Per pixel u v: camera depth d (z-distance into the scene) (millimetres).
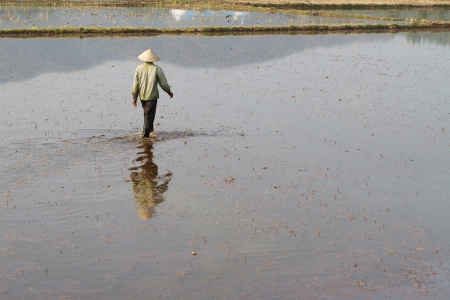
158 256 7246
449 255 7543
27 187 9281
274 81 19453
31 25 31219
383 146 12375
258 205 8922
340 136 13039
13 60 21453
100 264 7008
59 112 14312
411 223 8500
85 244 7492
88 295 6348
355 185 9953
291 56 25328
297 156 11438
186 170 10383
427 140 12977
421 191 9789
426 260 7398
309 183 9953
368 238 7961
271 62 23500
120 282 6633
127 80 18734
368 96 17578
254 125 13742
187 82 18719
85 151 11234
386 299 6449
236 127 13500
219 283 6680
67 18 34688
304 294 6500
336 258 7367
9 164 10281
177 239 7711
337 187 9820
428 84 19844
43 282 6574
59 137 12109
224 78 19656
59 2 41531
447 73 22219
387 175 10516
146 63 12148
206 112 14859
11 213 8297
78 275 6750
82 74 19500
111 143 11852
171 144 11922
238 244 7633
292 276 6891
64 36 28531
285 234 7980
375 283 6793
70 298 6277
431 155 11844
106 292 6422
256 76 20250
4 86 17188
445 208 9102
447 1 54156
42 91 16703
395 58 25812
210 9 42562
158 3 43688
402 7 50562
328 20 39906
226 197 9195
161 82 12195
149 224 8133
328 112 15336
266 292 6523
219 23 35562
